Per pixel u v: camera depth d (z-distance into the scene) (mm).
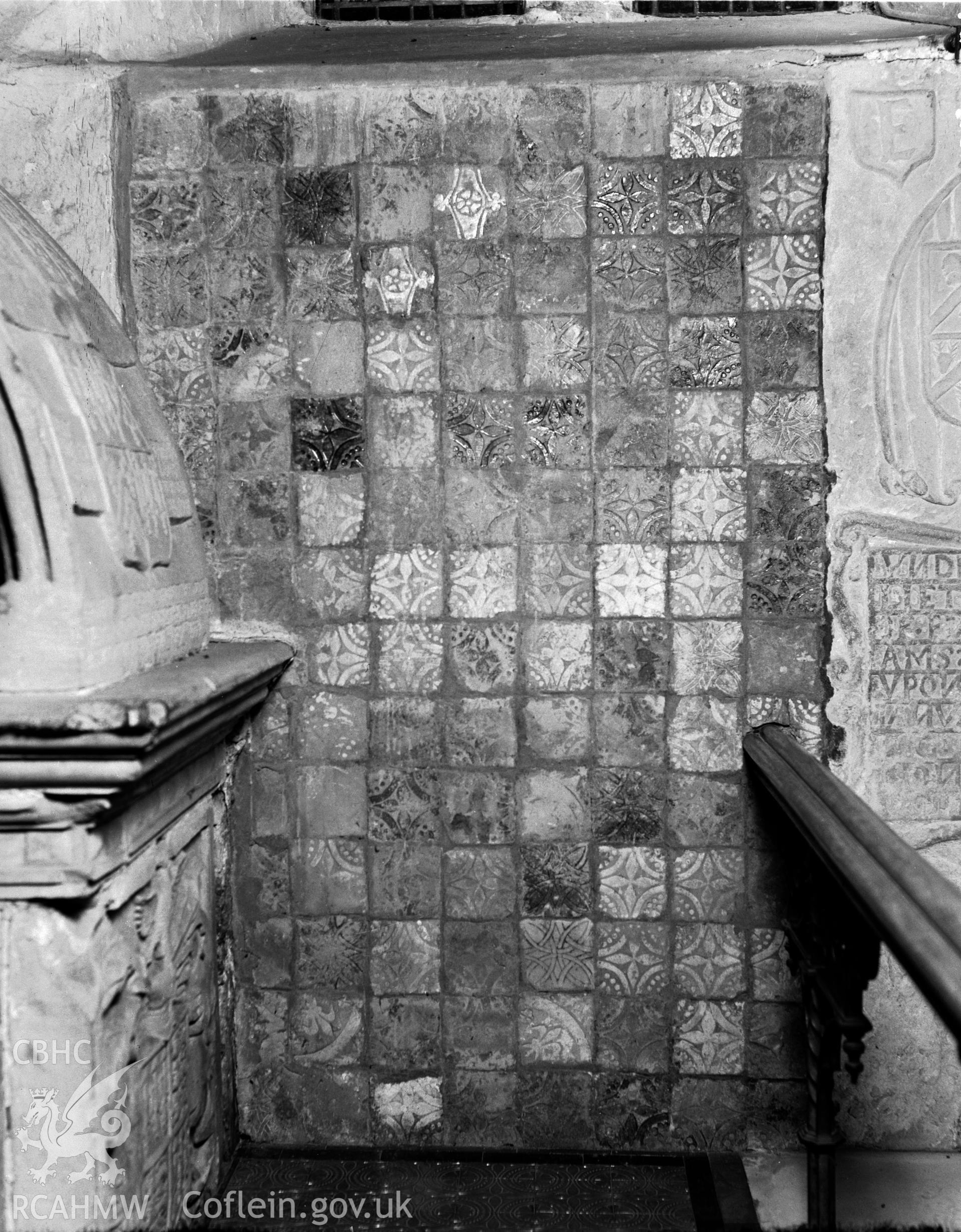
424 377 2787
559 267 2754
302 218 2779
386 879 2867
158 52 2713
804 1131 2414
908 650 2768
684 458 2766
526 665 2818
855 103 2701
